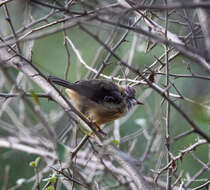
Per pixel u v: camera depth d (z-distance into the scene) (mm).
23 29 8438
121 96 10625
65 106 9266
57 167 9859
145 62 13125
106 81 10742
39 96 7793
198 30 9883
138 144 13039
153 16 10281
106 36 12445
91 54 14055
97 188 9180
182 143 12539
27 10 11695
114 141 8711
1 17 12469
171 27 11711
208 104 11617
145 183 8141
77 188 10469
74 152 8680
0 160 13688
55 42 14688
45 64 14703
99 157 8789
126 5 9367
